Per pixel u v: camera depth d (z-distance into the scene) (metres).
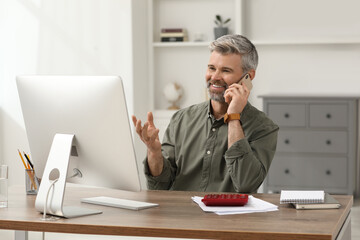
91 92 2.51
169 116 7.06
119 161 2.53
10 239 3.66
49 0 6.62
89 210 2.51
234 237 2.12
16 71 6.74
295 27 7.13
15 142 6.80
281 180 6.68
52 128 2.66
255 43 6.94
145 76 7.03
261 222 2.26
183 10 7.28
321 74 7.09
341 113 6.48
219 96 3.06
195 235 2.16
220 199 2.54
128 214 2.45
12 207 2.63
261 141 3.03
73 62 6.62
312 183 6.61
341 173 6.54
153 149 2.93
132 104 6.55
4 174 2.69
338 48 7.04
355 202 6.70
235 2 6.91
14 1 6.69
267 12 7.18
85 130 2.56
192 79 7.32
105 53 6.55
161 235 2.19
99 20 6.55
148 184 3.15
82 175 2.68
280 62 7.17
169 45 7.10
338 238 2.33
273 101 6.63
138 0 6.73
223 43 3.03
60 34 6.63
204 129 3.18
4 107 6.80
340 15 7.01
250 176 2.88
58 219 2.38
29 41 6.69
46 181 2.49
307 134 6.58
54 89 2.62
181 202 2.69
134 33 6.57
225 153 2.91
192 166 3.16
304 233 2.08
